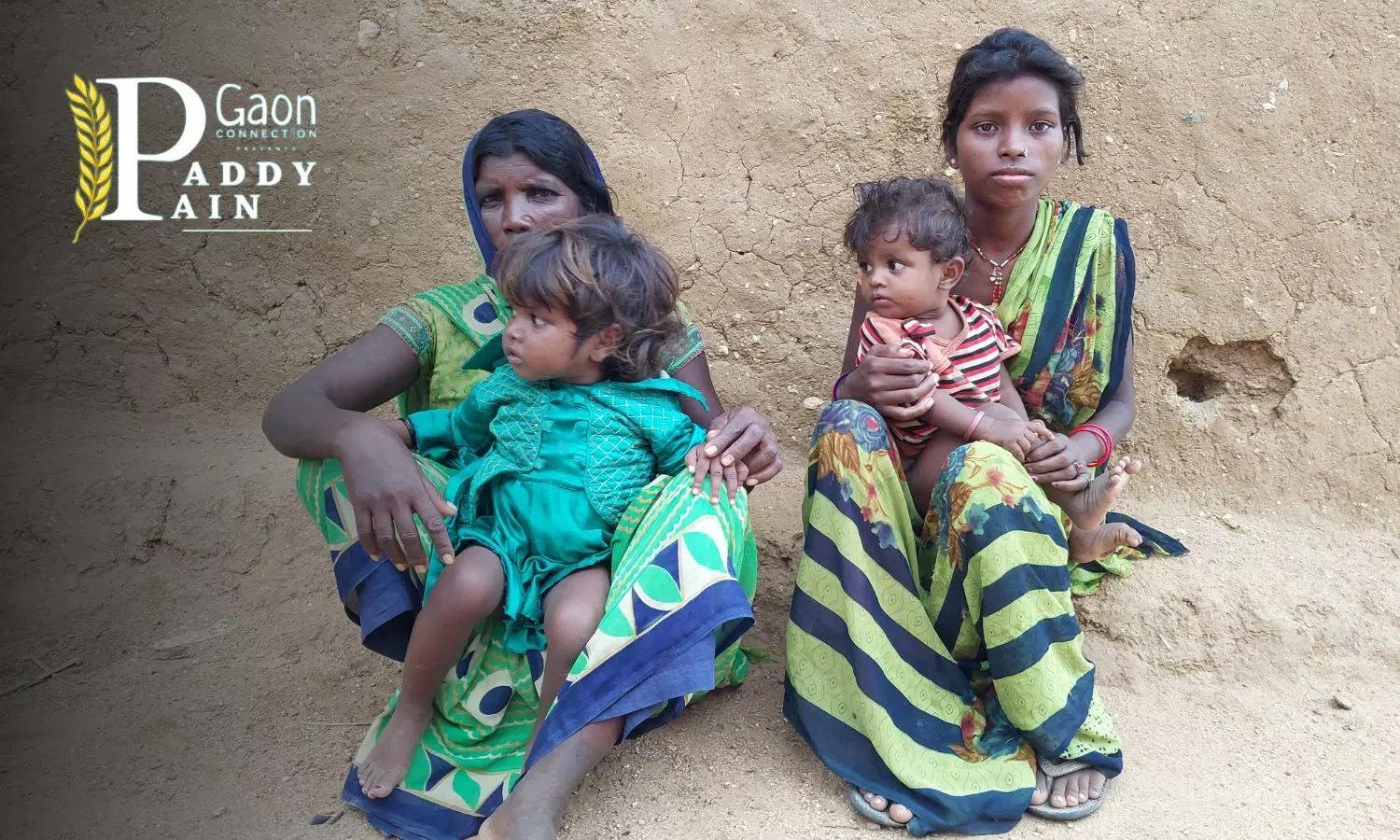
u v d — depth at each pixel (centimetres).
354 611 287
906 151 390
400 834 264
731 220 396
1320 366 374
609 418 273
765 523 365
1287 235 374
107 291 410
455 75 399
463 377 306
